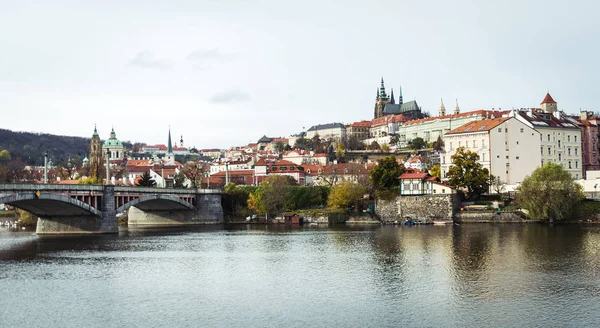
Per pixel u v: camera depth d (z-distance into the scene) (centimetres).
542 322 7156
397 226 19850
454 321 7256
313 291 8919
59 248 14150
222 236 17150
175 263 11650
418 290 8862
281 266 11138
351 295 8612
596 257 11325
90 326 7162
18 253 13212
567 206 17850
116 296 8688
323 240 15400
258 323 7262
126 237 16988
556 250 12275
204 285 9450
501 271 10144
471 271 10206
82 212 17725
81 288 9238
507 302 8075
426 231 17262
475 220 19912
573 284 9062
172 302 8312
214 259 12150
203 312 7769
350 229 18975
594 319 7244
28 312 7806
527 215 18962
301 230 18950
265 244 14700
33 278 10062
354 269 10650
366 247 13625
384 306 7975
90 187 17312
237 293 8850
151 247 14312
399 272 10269
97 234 17838
